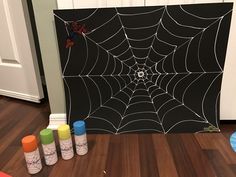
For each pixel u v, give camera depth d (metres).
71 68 1.26
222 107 1.32
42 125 1.46
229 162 1.07
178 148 1.17
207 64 1.22
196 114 1.28
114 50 1.23
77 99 1.32
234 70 1.23
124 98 1.30
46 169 1.06
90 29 1.19
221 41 1.18
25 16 1.51
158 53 1.22
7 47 1.67
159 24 1.17
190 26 1.16
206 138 1.24
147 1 1.17
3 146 1.26
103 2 1.17
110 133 1.31
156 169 1.04
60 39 1.21
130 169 1.04
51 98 1.36
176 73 1.25
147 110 1.30
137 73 1.26
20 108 1.70
